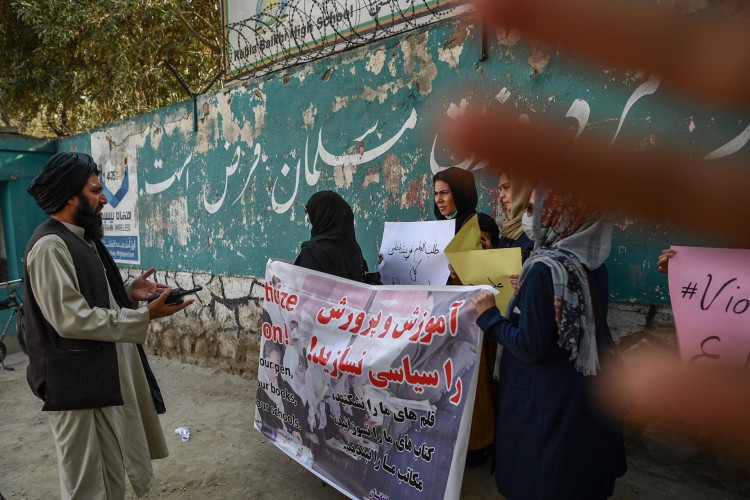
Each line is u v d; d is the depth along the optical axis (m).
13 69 8.86
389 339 2.24
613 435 1.80
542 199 1.80
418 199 3.48
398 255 2.94
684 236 2.44
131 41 8.57
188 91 5.28
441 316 2.05
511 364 1.86
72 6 7.98
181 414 4.02
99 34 8.20
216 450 3.38
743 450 2.34
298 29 4.62
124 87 8.59
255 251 4.69
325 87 4.02
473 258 2.39
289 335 2.75
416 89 3.44
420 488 2.08
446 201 2.85
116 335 2.03
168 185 5.58
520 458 1.80
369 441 2.32
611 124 2.59
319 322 2.57
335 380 2.46
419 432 2.11
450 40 3.24
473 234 2.50
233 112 4.79
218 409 4.09
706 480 2.47
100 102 9.40
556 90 2.78
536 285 1.69
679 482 2.52
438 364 2.05
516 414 1.81
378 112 3.68
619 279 2.64
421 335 2.11
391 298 2.30
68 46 8.76
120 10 8.04
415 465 2.11
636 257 2.58
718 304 2.02
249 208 4.71
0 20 8.68
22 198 7.18
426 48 3.37
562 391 1.72
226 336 4.98
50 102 9.28
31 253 1.98
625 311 2.63
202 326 5.23
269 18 4.86
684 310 2.09
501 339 1.79
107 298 2.16
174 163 5.47
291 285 2.76
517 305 1.88
